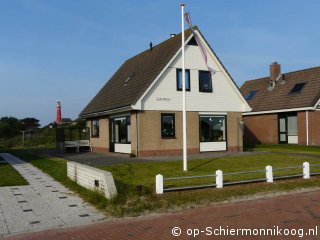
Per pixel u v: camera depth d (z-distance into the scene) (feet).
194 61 78.38
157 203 35.76
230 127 82.43
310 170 53.72
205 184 42.65
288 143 102.68
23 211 34.06
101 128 91.35
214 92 80.64
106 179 36.45
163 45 85.66
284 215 31.71
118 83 91.97
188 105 77.56
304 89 101.35
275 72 115.75
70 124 165.27
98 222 30.83
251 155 72.33
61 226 29.71
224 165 59.72
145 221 31.07
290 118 102.32
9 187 45.44
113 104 81.51
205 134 79.56
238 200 39.06
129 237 26.48
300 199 38.81
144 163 61.00
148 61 85.05
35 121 253.65
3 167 65.21
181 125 76.89
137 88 76.69
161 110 74.84
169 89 75.77
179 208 35.53
